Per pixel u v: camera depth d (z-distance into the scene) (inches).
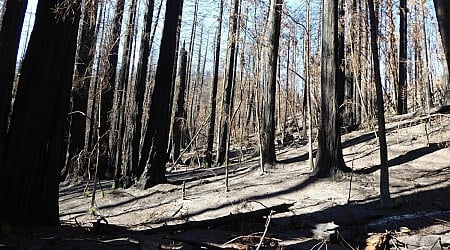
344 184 413.7
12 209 241.9
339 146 447.5
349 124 750.5
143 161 512.7
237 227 279.6
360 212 315.9
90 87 701.9
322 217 312.7
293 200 384.8
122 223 379.9
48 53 261.9
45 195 255.3
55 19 265.6
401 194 362.0
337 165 441.4
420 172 427.8
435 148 504.4
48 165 257.6
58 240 212.1
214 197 422.0
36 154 252.2
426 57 700.0
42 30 264.4
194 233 259.8
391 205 323.0
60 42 266.4
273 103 565.9
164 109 521.0
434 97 932.0
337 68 459.8
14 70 239.5
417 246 234.2
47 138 258.1
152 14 605.6
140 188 498.0
